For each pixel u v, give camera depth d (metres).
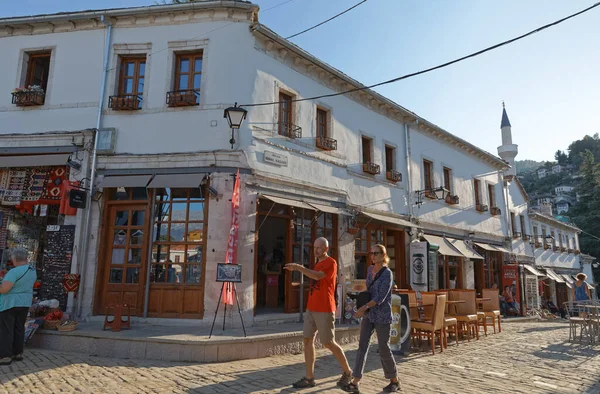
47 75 10.99
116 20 10.32
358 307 5.31
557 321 17.78
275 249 12.43
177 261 9.16
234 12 10.09
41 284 9.36
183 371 5.96
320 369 6.31
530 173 118.44
